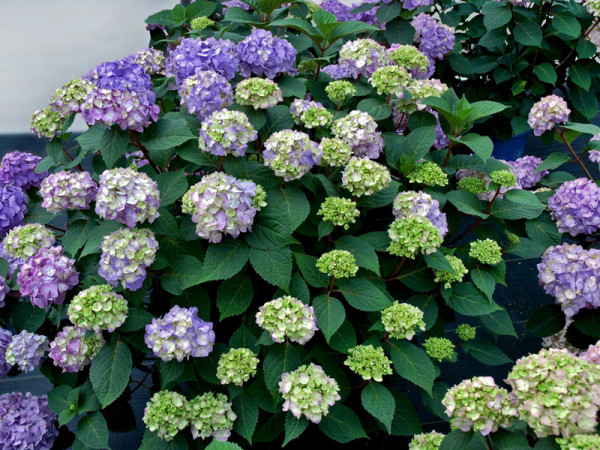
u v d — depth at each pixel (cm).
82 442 99
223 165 105
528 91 228
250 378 103
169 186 105
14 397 109
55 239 119
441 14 225
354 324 114
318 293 107
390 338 104
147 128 105
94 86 107
